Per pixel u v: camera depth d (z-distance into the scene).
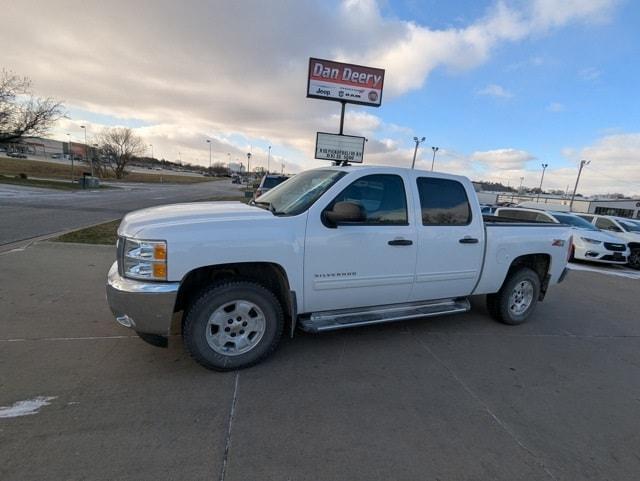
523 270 4.78
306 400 2.85
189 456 2.19
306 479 2.07
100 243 7.97
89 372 3.05
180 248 2.86
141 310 2.85
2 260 6.40
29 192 23.81
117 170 59.94
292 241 3.24
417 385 3.18
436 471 2.20
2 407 2.53
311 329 3.44
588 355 4.09
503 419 2.77
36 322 3.95
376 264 3.66
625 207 47.84
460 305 4.39
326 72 14.98
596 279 8.70
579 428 2.72
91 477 1.99
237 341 3.22
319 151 15.42
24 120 32.53
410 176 3.90
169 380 3.01
